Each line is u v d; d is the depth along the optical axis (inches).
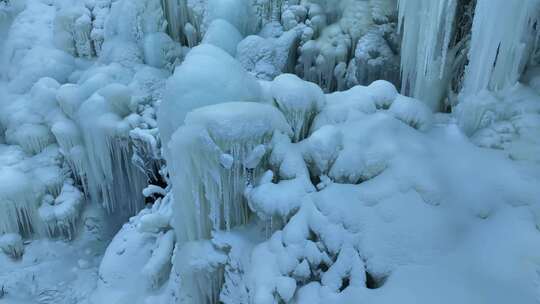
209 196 181.2
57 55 362.3
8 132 332.2
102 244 314.2
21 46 373.1
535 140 172.6
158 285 240.7
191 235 193.5
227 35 295.0
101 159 302.8
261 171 187.5
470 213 159.3
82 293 274.5
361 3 271.0
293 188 174.4
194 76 183.3
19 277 283.7
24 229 307.3
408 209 163.0
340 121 190.2
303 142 187.0
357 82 264.4
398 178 170.1
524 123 178.5
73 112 310.7
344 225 164.6
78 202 313.7
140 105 312.8
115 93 297.1
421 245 154.8
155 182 313.1
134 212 333.1
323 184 177.6
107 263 263.4
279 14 316.2
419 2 204.7
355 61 264.1
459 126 194.9
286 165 178.9
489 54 178.1
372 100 195.2
